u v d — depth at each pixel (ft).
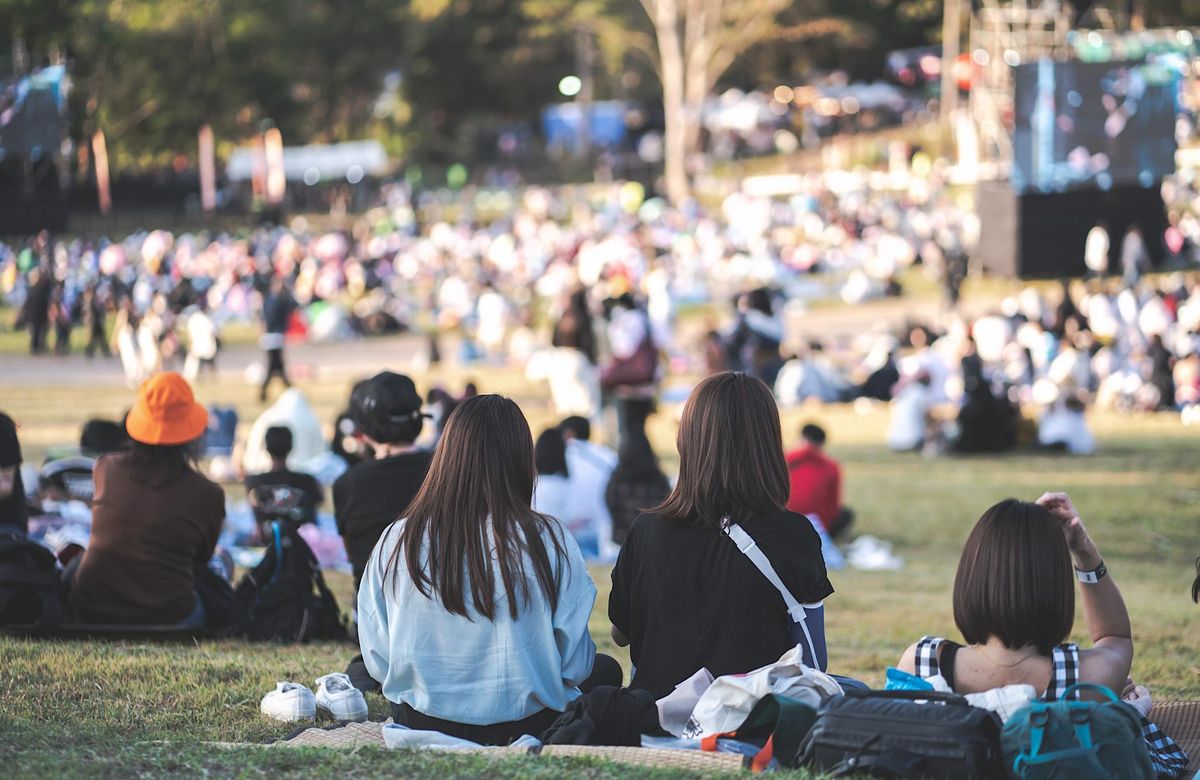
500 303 125.08
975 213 170.81
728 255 174.70
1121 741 13.87
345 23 296.30
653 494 45.16
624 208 237.66
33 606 24.98
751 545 15.80
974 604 15.10
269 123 257.55
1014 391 87.66
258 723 18.70
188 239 199.62
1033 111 140.15
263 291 151.53
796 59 301.22
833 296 157.38
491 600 15.79
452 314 150.41
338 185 280.72
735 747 15.29
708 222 202.49
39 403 96.68
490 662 15.94
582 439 48.06
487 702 15.97
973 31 158.71
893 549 52.29
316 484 35.22
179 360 118.32
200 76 238.07
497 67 315.99
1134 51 139.23
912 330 115.03
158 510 24.84
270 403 98.63
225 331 148.77
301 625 26.12
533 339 123.34
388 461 23.24
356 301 163.63
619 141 315.58
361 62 302.66
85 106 190.90
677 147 256.11
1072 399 76.13
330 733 17.83
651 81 321.32
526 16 304.50
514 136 337.11
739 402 15.94
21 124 142.61
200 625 25.30
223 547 36.63
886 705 14.33
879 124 291.38
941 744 13.80
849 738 14.14
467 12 312.71
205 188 247.91
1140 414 89.81
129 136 242.37
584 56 301.22
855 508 60.59
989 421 75.51
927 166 231.09
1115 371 93.30
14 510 26.04
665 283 129.70
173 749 15.84
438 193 289.12
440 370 120.37
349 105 314.55
